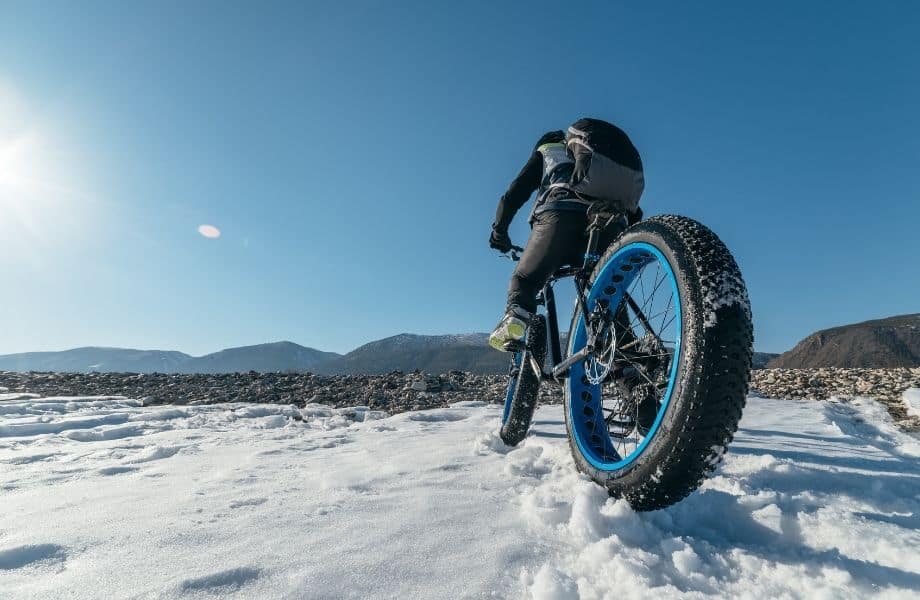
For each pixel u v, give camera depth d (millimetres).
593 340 2146
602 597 1180
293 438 3539
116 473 2453
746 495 1773
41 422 4461
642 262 2041
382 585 1209
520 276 2498
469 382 8273
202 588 1183
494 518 1648
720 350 1445
